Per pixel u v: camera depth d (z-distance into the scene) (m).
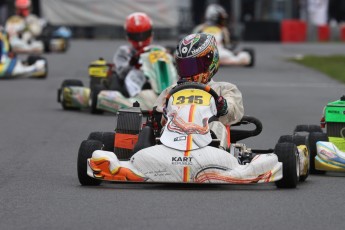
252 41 157.25
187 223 23.72
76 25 153.25
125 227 23.30
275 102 61.59
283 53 119.75
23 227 23.58
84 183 29.95
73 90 56.09
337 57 107.69
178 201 26.81
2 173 33.69
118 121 31.58
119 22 153.00
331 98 64.50
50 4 152.38
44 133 46.00
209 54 31.03
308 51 124.38
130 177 28.44
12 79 78.06
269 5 173.00
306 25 160.00
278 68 93.00
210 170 28.06
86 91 55.47
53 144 42.09
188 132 28.80
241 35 157.75
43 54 112.94
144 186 29.81
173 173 28.11
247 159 30.05
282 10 173.50
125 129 31.45
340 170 32.97
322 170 33.47
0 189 29.86
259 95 66.12
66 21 152.88
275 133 46.34
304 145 31.64
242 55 94.62
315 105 59.97
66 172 33.91
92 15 152.62
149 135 29.84
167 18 151.75
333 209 25.91
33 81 76.38
